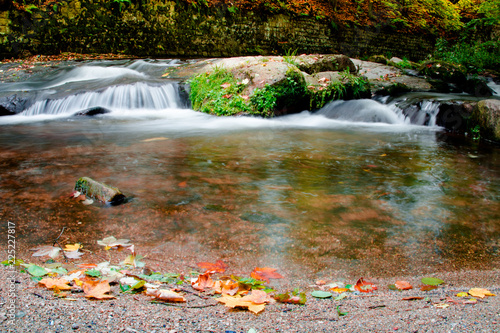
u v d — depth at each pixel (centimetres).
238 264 228
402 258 243
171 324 143
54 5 1393
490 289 203
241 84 852
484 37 2591
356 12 2278
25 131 645
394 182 402
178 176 395
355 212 314
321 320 154
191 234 266
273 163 459
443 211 325
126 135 621
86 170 409
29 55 1366
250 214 302
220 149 527
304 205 325
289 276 215
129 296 173
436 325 149
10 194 334
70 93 870
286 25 2012
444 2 2478
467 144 641
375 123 845
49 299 158
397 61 1418
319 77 943
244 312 162
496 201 354
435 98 880
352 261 236
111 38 1526
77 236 258
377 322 151
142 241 254
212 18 1772
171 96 918
